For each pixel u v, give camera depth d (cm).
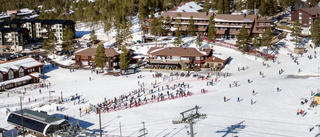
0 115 10456
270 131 8125
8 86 13925
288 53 16888
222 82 13125
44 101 11825
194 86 12744
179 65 15950
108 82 14088
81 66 17262
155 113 9906
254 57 16425
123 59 15375
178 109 10094
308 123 8488
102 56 15912
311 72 13550
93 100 11738
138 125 9012
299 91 11294
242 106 10075
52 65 17338
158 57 16412
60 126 8644
